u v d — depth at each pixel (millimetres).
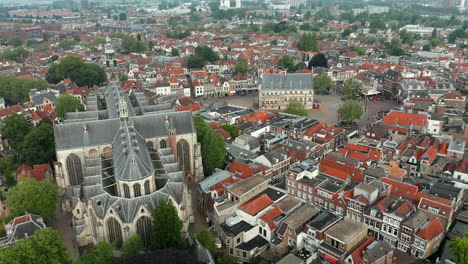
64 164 155375
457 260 115375
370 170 163250
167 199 124938
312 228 123062
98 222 119750
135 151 131875
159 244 113500
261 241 129000
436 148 194875
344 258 114875
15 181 171875
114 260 114875
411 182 165875
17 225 123625
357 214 138500
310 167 161250
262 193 148125
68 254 126125
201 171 174125
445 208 134125
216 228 135000
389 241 131500
